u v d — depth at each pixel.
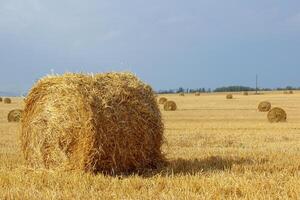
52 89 12.38
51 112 12.32
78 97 11.69
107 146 11.67
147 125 12.32
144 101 12.38
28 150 13.12
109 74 12.36
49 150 12.47
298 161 13.16
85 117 11.52
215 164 12.93
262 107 48.56
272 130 26.03
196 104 63.03
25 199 8.48
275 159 13.70
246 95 99.50
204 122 33.09
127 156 12.00
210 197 8.54
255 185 9.51
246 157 14.17
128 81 12.36
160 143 12.77
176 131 25.27
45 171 12.01
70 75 12.26
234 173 11.29
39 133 12.71
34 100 12.93
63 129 12.04
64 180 10.39
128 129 11.94
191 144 19.38
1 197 8.60
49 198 8.50
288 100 72.31
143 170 12.29
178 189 9.37
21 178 10.60
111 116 11.71
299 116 40.50
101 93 11.82
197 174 11.05
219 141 20.41
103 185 9.95
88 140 11.50
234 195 8.77
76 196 8.73
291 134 23.50
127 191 9.32
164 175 11.45
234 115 41.84
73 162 11.92
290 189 9.05
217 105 60.25
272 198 8.40
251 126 29.05
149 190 9.24
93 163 11.61
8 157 14.55
